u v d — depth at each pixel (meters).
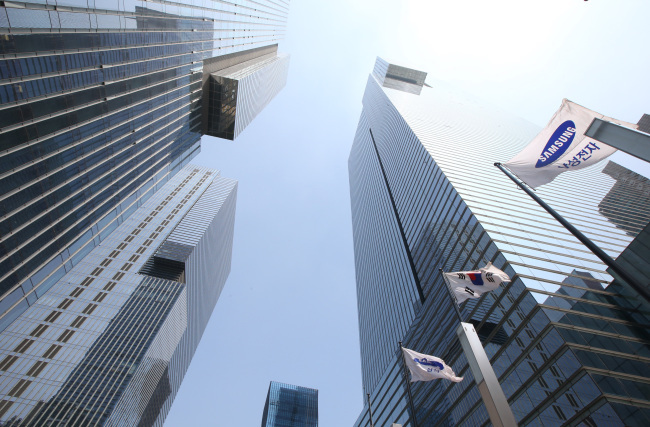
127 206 51.03
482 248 41.62
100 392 91.00
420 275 66.38
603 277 33.75
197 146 70.81
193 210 170.75
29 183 31.31
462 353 41.81
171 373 135.75
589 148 16.55
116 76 39.34
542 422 26.25
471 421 36.34
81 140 36.62
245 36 79.25
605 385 23.84
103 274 123.31
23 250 31.98
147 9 42.16
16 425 81.06
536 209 51.44
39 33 28.34
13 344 94.69
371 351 99.62
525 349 30.28
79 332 103.00
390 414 63.09
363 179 167.00
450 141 88.06
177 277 134.25
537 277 34.03
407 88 175.12
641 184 71.44
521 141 107.06
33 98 29.28
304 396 186.38
